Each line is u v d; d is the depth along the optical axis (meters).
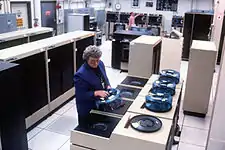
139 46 3.39
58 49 4.24
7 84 2.54
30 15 8.51
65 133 3.81
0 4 7.16
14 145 2.78
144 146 1.80
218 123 1.88
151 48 3.34
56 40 4.41
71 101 4.95
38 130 3.87
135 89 3.01
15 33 5.23
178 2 13.06
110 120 2.26
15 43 4.95
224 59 1.83
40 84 3.88
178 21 11.05
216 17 7.43
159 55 3.93
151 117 2.06
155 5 13.41
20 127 2.85
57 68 4.29
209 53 4.07
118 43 6.95
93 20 11.11
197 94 4.33
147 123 1.96
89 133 2.04
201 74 4.21
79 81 2.56
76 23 9.44
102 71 2.83
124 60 6.88
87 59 2.58
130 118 2.07
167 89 2.60
